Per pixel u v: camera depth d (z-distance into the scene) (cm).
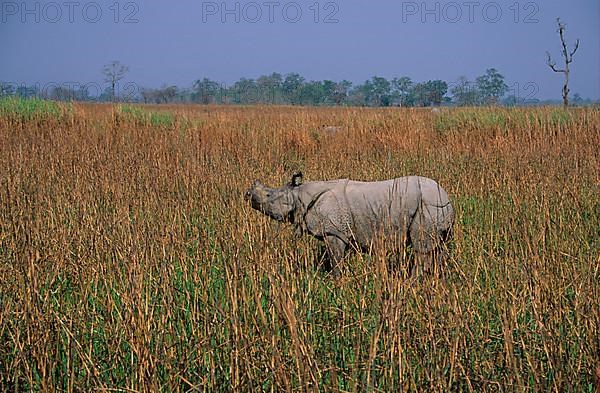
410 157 1981
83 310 676
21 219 884
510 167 1545
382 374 578
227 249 727
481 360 603
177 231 881
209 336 617
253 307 644
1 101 2947
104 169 1495
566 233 940
